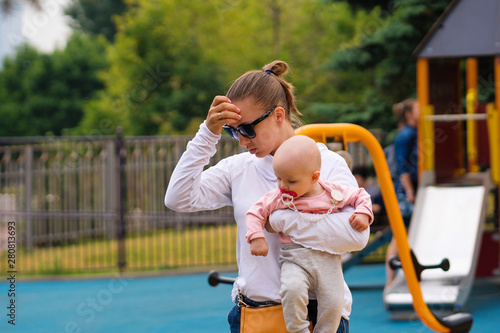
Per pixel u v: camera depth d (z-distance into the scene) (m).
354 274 10.26
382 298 8.32
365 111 15.52
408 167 8.27
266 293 2.71
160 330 7.17
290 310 2.60
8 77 30.64
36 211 11.77
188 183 2.74
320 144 2.92
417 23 14.70
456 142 10.27
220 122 2.67
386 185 3.76
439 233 7.91
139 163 13.62
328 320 2.62
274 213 2.66
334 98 20.92
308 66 22.16
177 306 8.42
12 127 29.98
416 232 7.99
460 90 10.20
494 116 8.32
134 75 21.98
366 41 14.92
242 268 2.78
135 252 13.06
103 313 8.13
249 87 2.69
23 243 13.47
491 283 8.88
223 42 22.27
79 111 30.45
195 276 10.66
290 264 2.64
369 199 2.65
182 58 21.67
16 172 13.31
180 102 21.39
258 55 21.97
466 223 7.94
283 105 2.78
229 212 12.88
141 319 7.74
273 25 22.78
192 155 2.73
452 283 7.24
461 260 7.51
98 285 10.16
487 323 6.94
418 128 8.59
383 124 15.16
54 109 30.34
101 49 32.78
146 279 10.56
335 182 2.73
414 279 3.94
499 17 8.43
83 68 31.08
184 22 22.11
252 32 22.75
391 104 15.14
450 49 8.40
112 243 14.10
